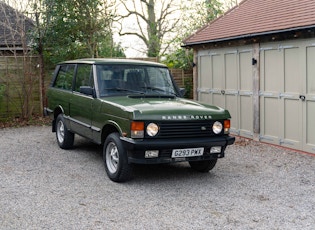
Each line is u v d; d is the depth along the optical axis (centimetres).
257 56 925
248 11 1099
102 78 693
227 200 531
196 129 593
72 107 779
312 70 782
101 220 459
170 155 579
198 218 467
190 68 1380
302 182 612
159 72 740
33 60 1280
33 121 1240
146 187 588
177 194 556
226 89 1050
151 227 440
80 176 646
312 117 791
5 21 1308
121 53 1731
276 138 888
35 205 507
